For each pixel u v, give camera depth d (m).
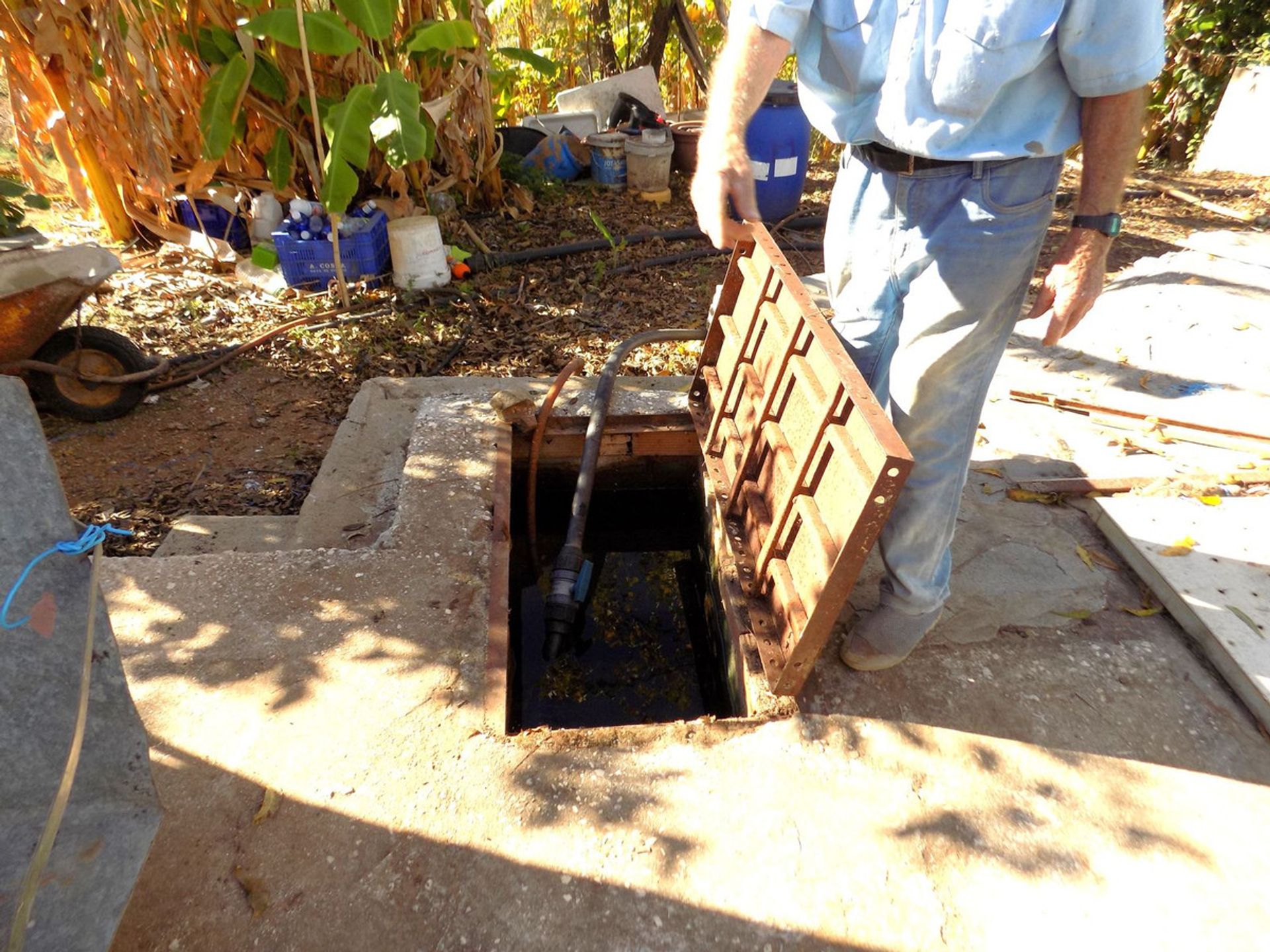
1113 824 1.98
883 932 1.75
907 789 2.04
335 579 2.63
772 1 1.76
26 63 5.42
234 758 2.07
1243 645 2.39
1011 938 1.75
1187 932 1.77
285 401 4.38
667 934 1.74
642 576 3.83
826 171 8.66
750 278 2.89
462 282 5.76
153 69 5.30
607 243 6.34
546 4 10.82
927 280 1.95
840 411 2.09
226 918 1.76
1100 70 1.63
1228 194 7.64
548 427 3.58
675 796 2.01
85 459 3.85
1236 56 8.64
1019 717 2.24
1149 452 3.35
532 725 3.04
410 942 1.72
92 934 1.38
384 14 5.24
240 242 6.25
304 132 6.23
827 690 2.31
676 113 9.41
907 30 1.72
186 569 2.65
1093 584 2.71
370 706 2.22
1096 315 4.67
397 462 3.33
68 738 1.46
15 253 3.46
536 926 1.75
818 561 2.05
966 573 2.73
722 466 3.09
